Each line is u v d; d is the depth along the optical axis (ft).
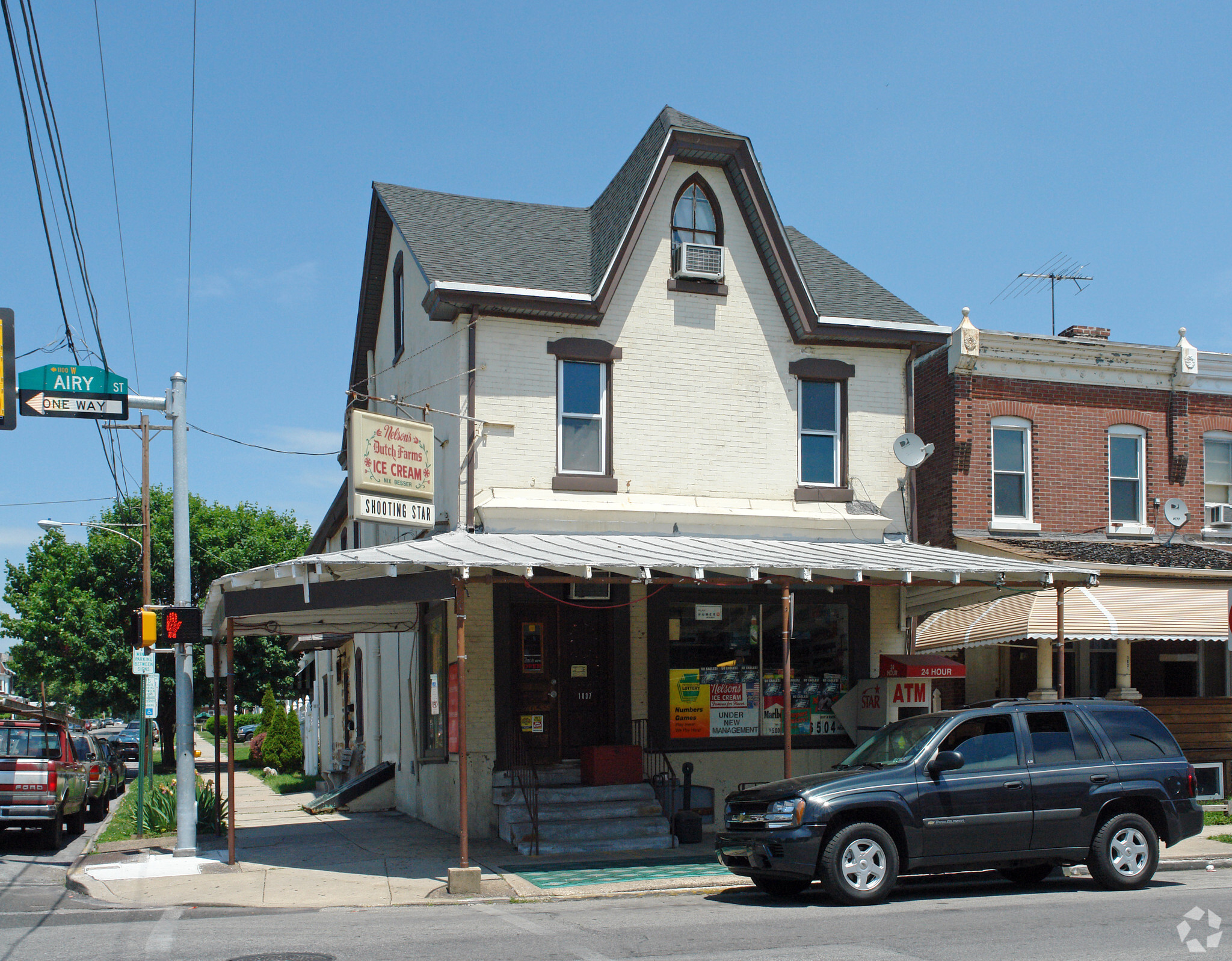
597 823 49.26
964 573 45.88
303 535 147.13
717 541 52.90
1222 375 70.18
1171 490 68.69
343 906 37.27
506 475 52.85
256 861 47.29
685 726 55.57
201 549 136.67
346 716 94.94
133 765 150.00
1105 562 58.80
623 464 54.95
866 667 58.44
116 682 130.52
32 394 45.39
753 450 57.47
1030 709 37.93
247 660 138.82
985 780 36.14
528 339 54.03
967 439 64.80
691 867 43.50
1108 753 37.96
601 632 56.24
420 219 59.00
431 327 58.29
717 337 57.52
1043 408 66.69
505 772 51.67
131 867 45.75
